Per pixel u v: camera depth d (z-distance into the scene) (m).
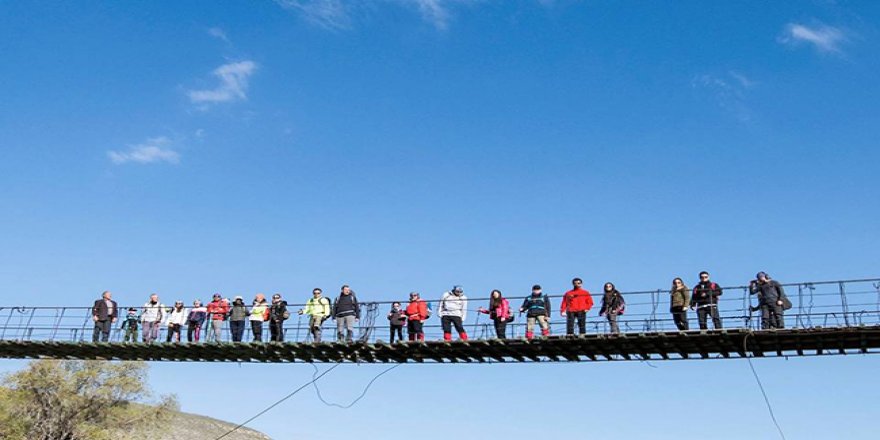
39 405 53.84
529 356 24.73
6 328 29.56
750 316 21.58
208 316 28.27
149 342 27.94
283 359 27.55
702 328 22.23
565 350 23.95
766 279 21.97
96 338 29.09
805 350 22.25
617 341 22.73
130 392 55.47
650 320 22.38
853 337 21.12
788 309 21.55
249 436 79.19
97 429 53.97
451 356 25.47
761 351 22.47
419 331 25.64
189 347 27.78
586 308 23.59
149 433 56.66
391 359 26.14
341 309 26.16
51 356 30.56
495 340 23.77
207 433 74.62
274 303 27.27
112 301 29.73
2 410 53.06
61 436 53.38
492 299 24.80
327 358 26.83
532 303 24.17
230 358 28.23
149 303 29.83
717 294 22.33
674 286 23.00
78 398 54.12
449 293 25.52
